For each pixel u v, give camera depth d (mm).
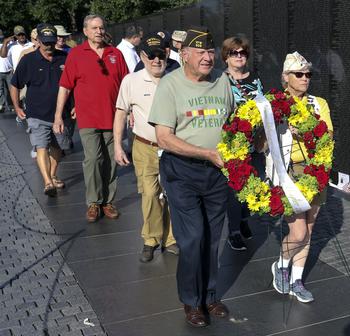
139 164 5051
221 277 4711
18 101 7211
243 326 3918
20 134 11742
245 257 5109
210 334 3820
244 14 8414
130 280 4660
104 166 6215
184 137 3684
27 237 5707
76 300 4305
